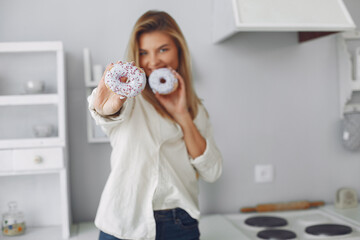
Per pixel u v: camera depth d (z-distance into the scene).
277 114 2.34
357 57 2.38
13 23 2.08
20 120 2.08
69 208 2.07
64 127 1.93
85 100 2.14
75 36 2.13
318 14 1.90
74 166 2.15
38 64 2.09
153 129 1.49
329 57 2.39
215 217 2.21
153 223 1.42
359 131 2.33
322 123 2.40
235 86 2.28
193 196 1.60
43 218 2.13
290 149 2.37
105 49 2.15
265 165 2.34
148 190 1.44
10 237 1.95
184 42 1.80
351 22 1.90
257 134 2.32
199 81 2.24
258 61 2.30
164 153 1.50
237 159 2.30
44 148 1.91
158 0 2.18
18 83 2.08
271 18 1.85
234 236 1.89
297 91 2.36
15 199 2.11
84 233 1.96
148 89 1.57
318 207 2.38
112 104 1.27
